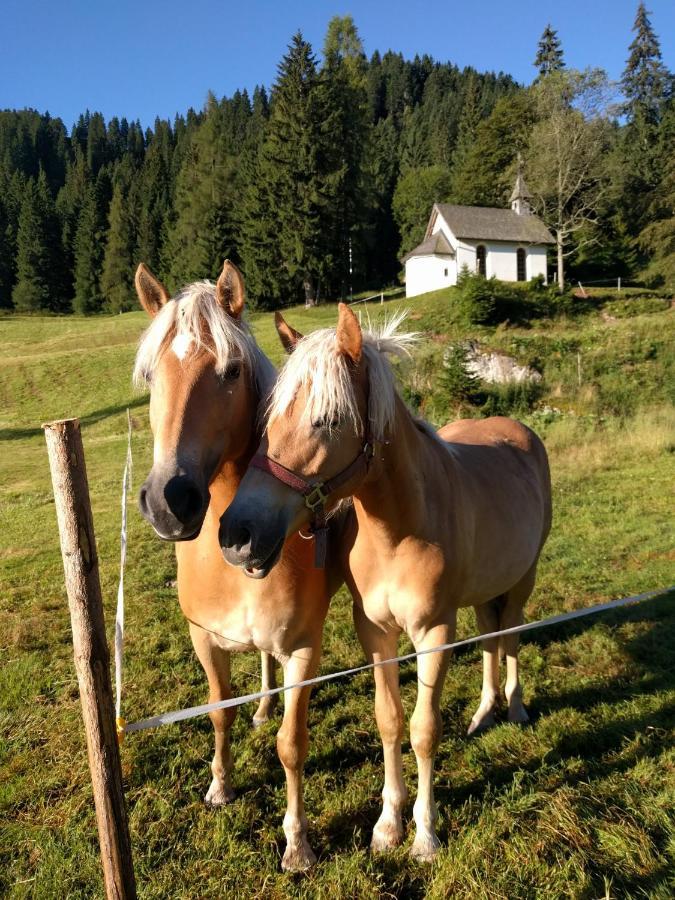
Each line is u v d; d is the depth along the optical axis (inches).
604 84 1214.9
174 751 128.3
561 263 1234.0
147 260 2308.1
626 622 180.9
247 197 1432.1
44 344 1285.7
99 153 4033.0
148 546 273.7
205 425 82.7
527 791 111.3
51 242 2586.1
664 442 415.2
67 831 106.2
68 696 151.4
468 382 581.9
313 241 1332.4
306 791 116.0
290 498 79.4
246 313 100.8
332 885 93.2
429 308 1012.5
